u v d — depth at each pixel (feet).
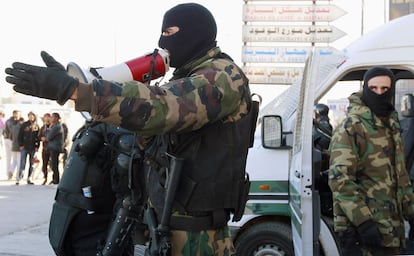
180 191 5.65
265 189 11.90
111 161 8.76
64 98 4.42
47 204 27.73
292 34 42.01
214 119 5.19
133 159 7.05
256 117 6.33
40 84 4.30
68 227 8.94
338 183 9.48
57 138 35.86
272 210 11.87
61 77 4.40
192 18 5.77
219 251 5.88
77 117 54.24
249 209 11.98
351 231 9.63
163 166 5.81
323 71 11.60
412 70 10.71
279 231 11.98
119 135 8.32
